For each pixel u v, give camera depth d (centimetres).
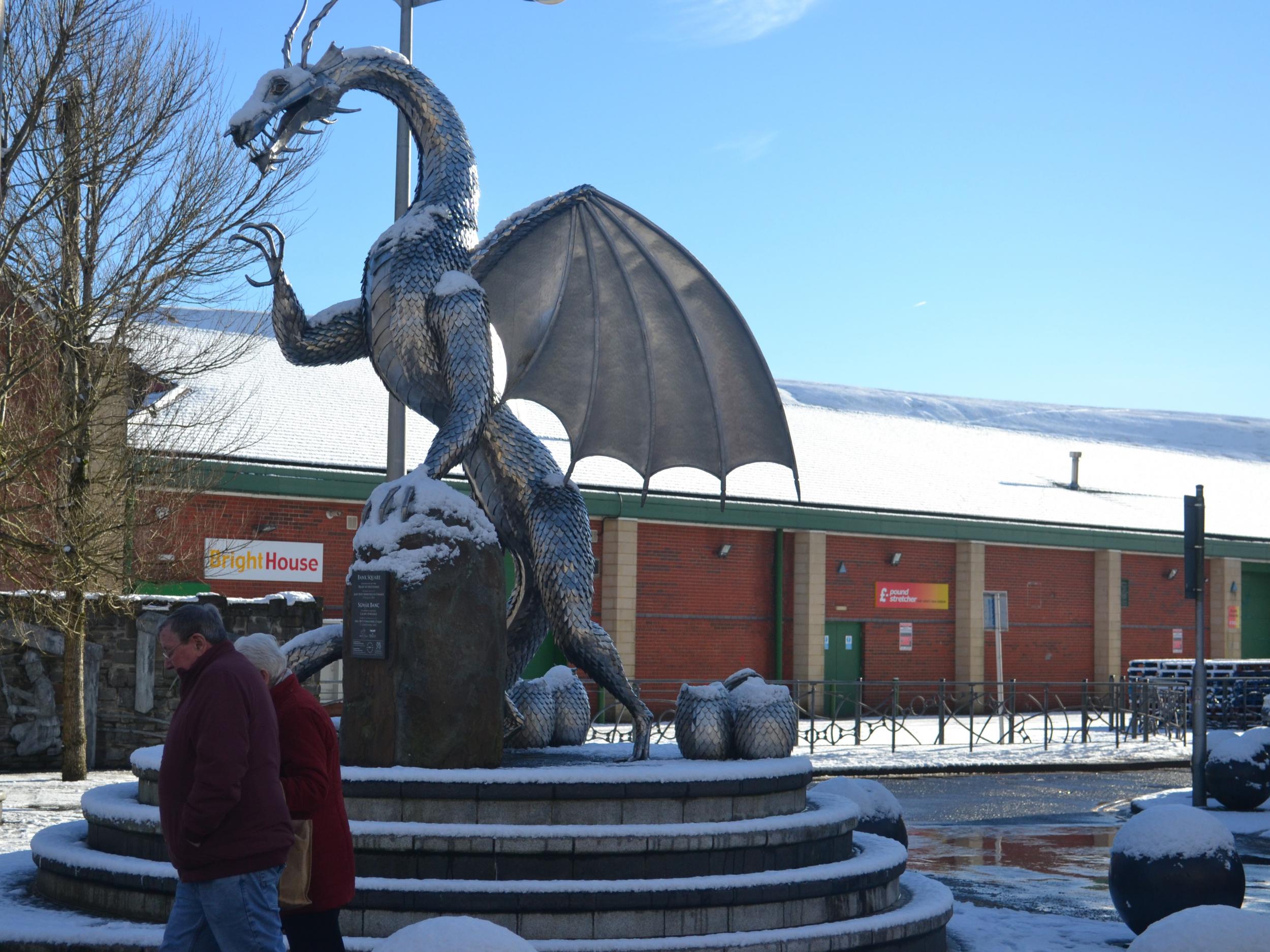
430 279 883
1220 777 1589
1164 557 3744
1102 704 3553
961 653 3338
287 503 2483
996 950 830
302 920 532
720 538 3002
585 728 1053
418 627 806
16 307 1672
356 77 909
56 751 1786
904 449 3916
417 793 754
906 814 1597
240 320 2456
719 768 799
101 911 767
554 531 912
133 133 1617
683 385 989
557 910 704
